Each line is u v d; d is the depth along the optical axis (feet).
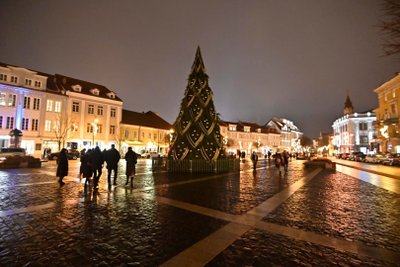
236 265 11.98
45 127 118.21
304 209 22.91
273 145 292.20
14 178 43.14
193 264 12.04
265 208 23.13
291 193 31.30
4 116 106.01
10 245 14.16
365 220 19.54
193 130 57.72
